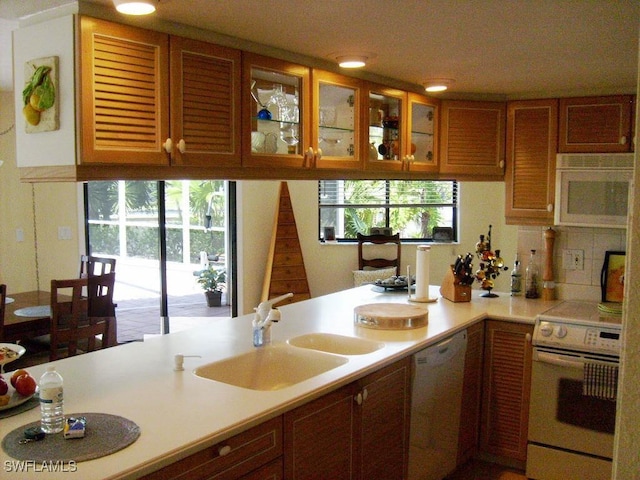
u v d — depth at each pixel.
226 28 2.54
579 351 3.17
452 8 2.26
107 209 5.59
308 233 5.97
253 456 1.92
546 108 3.97
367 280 5.95
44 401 1.75
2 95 5.13
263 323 2.71
